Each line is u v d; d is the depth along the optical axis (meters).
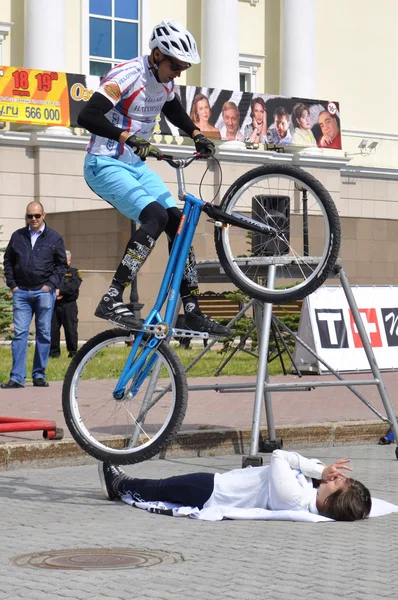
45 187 36.59
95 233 32.81
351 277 36.50
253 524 7.26
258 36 44.78
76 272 23.09
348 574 5.80
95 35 40.69
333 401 14.62
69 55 40.12
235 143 40.03
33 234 15.95
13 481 9.30
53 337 22.97
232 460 10.71
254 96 39.88
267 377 10.88
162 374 16.88
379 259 37.03
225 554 6.30
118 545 6.57
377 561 6.13
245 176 8.35
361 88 47.62
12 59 39.03
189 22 43.00
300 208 29.27
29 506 8.05
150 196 8.06
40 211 15.81
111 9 41.03
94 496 8.52
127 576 5.73
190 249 8.21
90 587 5.48
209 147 8.33
